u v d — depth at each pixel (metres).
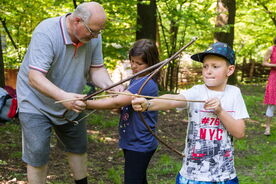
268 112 6.21
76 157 3.25
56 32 2.70
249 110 8.53
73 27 2.65
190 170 2.42
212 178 2.38
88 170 4.23
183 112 7.75
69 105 2.53
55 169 4.18
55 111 2.92
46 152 2.93
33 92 2.86
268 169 4.57
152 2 8.77
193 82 16.75
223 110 2.28
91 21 2.54
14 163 4.24
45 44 2.65
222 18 10.71
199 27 9.15
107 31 7.21
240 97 2.46
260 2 13.16
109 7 7.23
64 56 2.77
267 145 5.66
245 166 4.71
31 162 2.88
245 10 13.82
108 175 4.08
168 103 2.36
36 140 2.86
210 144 2.39
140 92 2.49
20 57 9.59
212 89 2.46
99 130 6.01
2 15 8.23
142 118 2.37
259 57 19.59
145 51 2.72
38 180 2.96
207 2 10.99
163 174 4.26
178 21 8.72
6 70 10.22
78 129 3.16
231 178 2.41
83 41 2.70
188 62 18.14
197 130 2.41
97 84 3.08
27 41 9.38
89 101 2.60
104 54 7.18
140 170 2.78
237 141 5.73
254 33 15.02
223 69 2.36
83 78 3.01
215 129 2.39
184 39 11.44
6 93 3.31
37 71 2.62
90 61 3.05
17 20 8.87
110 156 4.80
